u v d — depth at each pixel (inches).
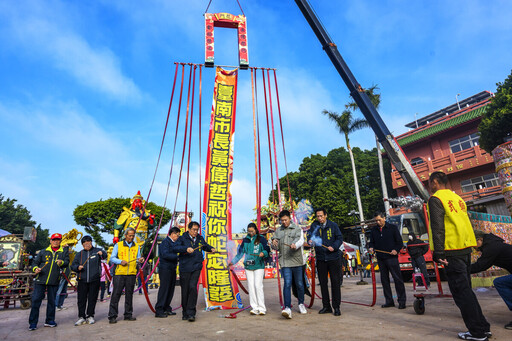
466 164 1154.7
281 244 242.4
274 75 364.2
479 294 277.7
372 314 222.2
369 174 1486.2
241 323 215.2
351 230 1369.3
